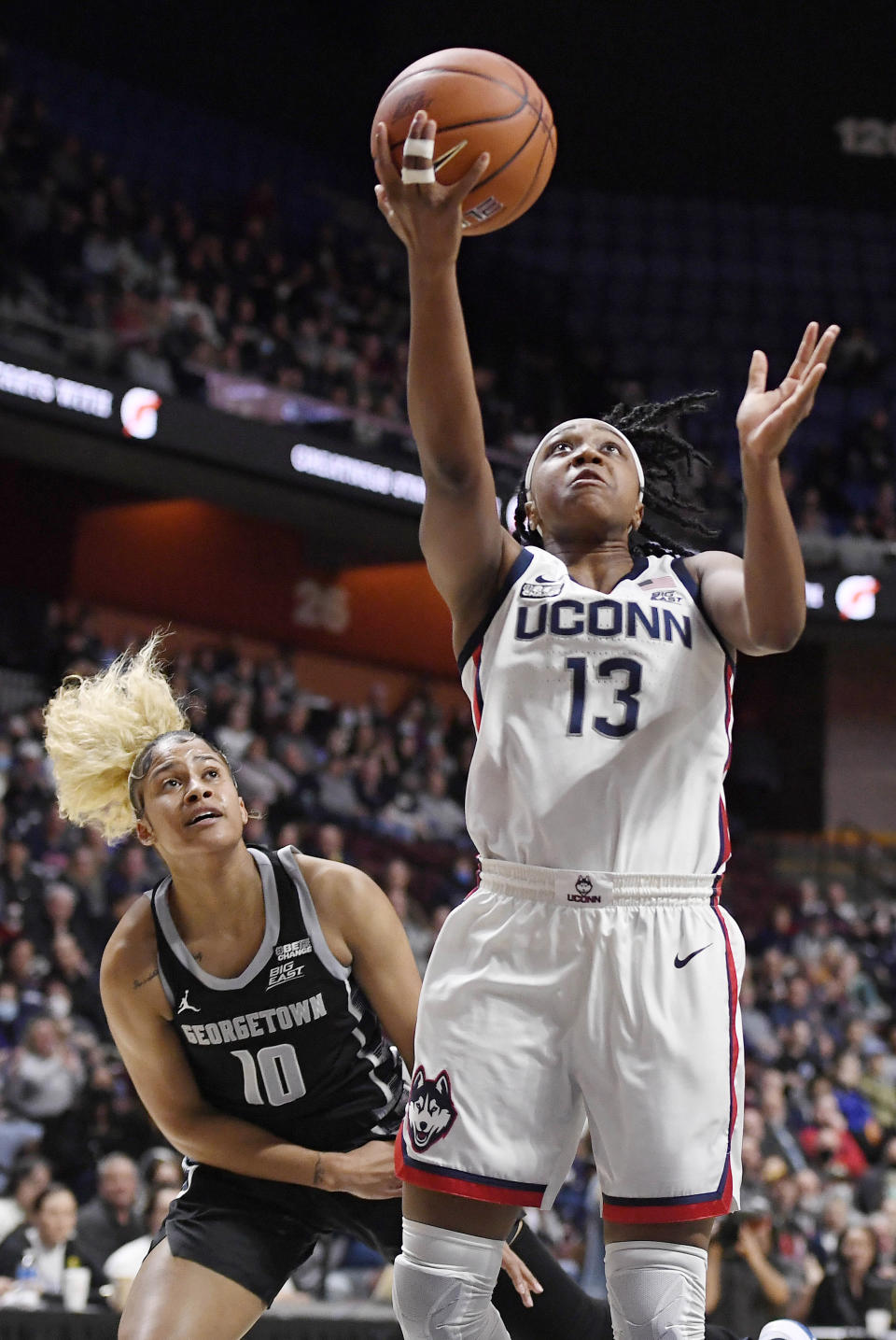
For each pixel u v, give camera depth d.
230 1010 2.67
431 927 10.06
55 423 10.31
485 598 2.13
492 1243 1.97
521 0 17.38
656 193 17.91
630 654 2.01
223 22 15.95
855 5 17.41
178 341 11.28
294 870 2.68
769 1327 2.57
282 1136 2.80
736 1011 2.00
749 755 15.52
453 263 1.93
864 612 13.27
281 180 15.94
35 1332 3.93
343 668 14.57
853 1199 7.73
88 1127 6.57
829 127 17.70
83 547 13.05
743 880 13.25
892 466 15.31
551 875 1.96
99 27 15.12
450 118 2.10
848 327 16.92
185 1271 2.65
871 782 15.59
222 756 2.70
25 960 7.49
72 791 2.87
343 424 11.80
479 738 2.06
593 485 2.12
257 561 14.12
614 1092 1.92
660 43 17.52
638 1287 1.89
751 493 1.87
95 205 12.15
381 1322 4.36
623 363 16.25
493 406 13.74
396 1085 2.83
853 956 11.20
